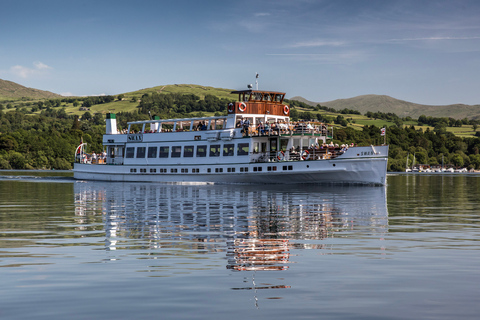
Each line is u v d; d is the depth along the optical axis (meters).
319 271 18.28
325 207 41.62
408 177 150.38
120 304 14.59
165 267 18.84
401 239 25.23
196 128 82.94
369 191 61.28
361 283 16.75
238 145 74.88
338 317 13.60
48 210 39.97
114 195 56.50
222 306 14.42
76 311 14.02
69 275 17.72
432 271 18.34
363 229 28.75
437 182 108.44
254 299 15.02
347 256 20.88
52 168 197.00
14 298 15.13
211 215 35.69
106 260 20.08
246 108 76.81
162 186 74.50
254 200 48.53
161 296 15.30
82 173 95.94
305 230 28.14
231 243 23.81
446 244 23.83
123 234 26.67
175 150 81.50
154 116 90.06
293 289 16.02
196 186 72.81
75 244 23.72
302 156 70.62
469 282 16.89
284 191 61.16
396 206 44.06
